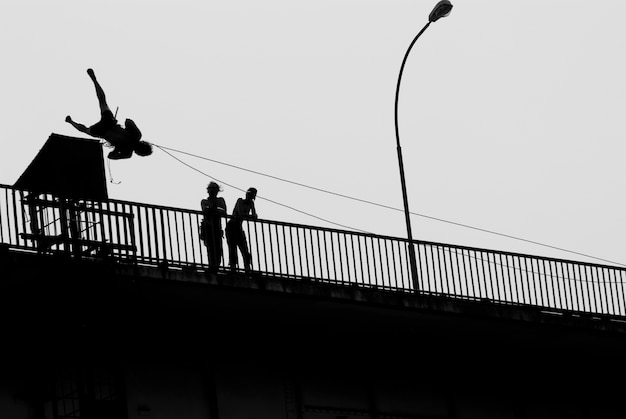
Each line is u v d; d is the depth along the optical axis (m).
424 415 50.44
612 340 53.16
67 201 44.44
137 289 45.06
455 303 49.78
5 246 43.25
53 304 44.19
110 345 45.19
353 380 49.44
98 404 43.88
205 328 47.16
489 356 52.28
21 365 44.44
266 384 47.81
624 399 55.19
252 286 46.38
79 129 46.06
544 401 53.28
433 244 50.84
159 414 45.69
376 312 48.72
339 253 48.91
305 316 48.25
